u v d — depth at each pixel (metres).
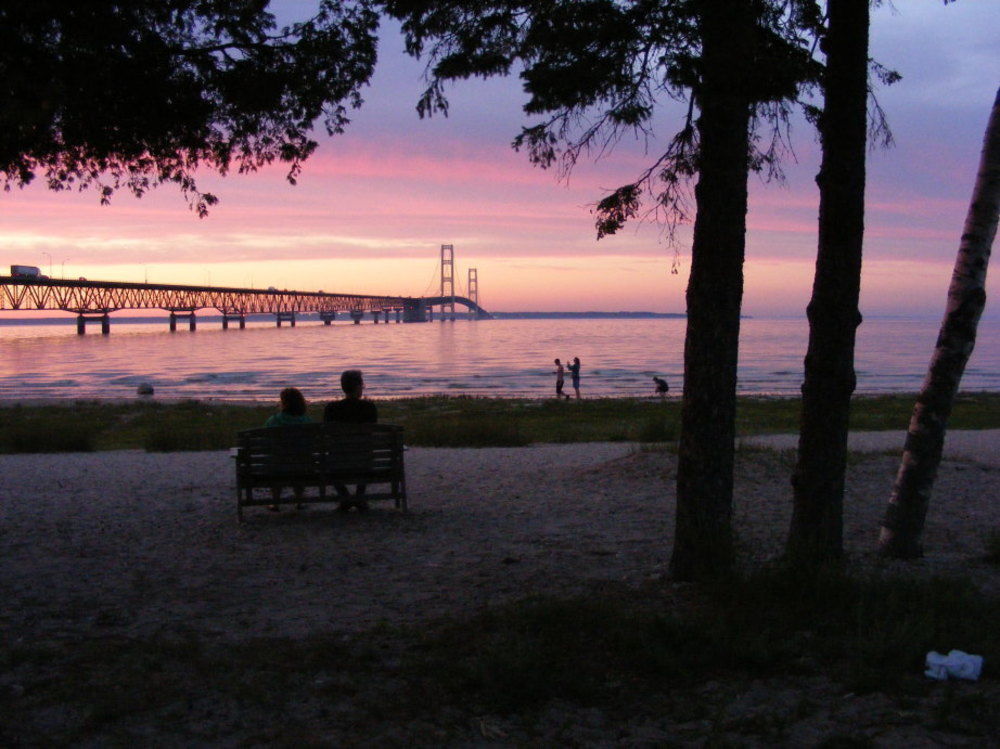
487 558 6.31
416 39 6.35
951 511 8.20
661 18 5.31
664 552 6.35
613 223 6.08
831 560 4.89
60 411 26.86
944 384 5.99
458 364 73.69
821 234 5.28
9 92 5.46
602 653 3.88
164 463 13.06
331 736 3.09
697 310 5.00
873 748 2.91
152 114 6.59
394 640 4.26
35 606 4.96
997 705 3.21
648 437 16.88
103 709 3.23
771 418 22.00
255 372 64.50
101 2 5.65
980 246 5.79
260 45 6.92
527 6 5.90
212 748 2.98
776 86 5.04
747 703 3.34
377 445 8.03
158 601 5.12
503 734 3.12
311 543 6.92
